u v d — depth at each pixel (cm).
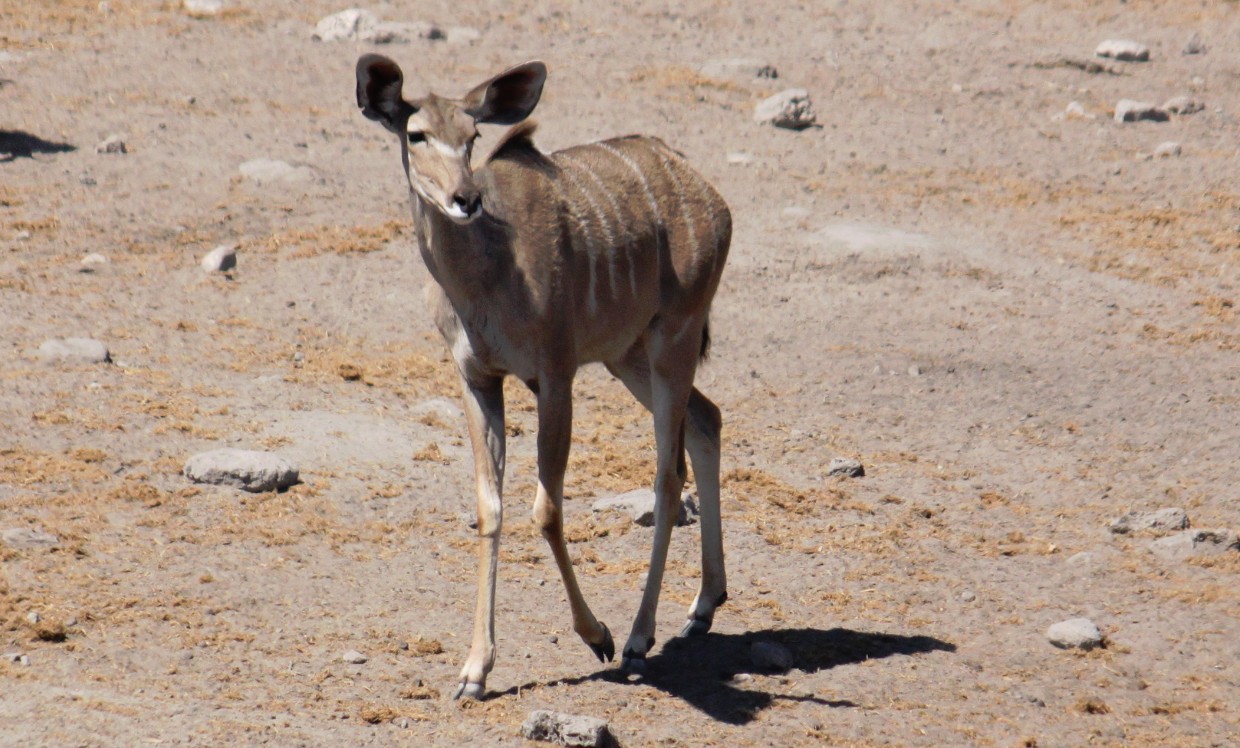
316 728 1232
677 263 1511
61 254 2647
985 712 1397
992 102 4094
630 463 2019
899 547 1814
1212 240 3072
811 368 2428
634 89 3984
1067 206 3275
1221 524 1895
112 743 1142
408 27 4316
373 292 2598
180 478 1820
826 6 4988
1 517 1655
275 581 1579
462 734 1255
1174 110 4056
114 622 1431
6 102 3509
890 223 3103
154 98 3644
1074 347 2533
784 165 3459
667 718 1338
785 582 1705
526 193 1369
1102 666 1512
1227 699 1445
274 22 4422
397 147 3434
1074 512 1941
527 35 4450
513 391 2242
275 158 3241
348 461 1931
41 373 2109
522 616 1560
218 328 2391
